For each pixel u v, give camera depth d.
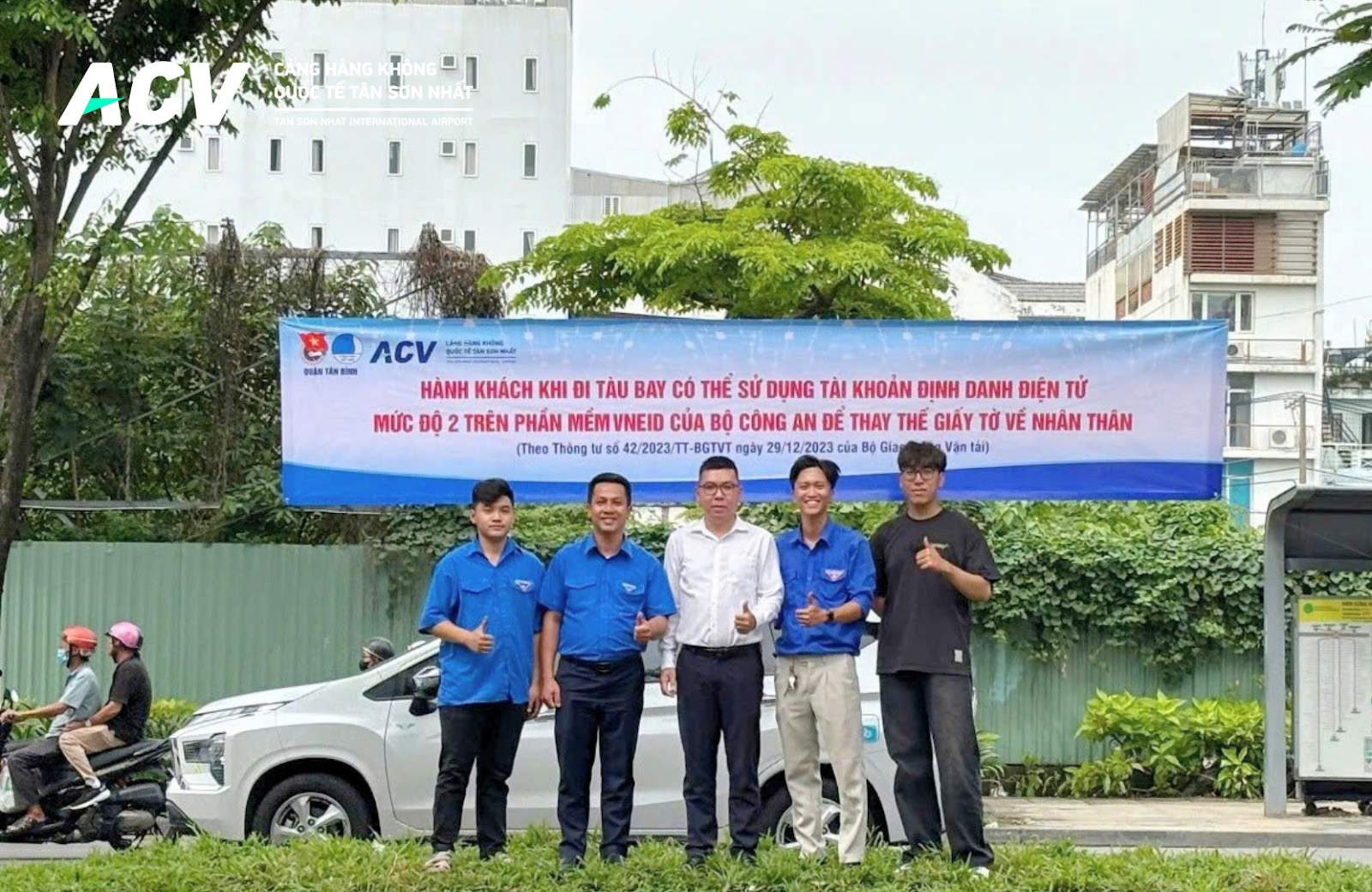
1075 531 18.12
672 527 18.02
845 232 20.91
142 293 18.64
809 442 15.04
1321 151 50.56
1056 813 15.78
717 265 20.34
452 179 57.88
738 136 21.48
